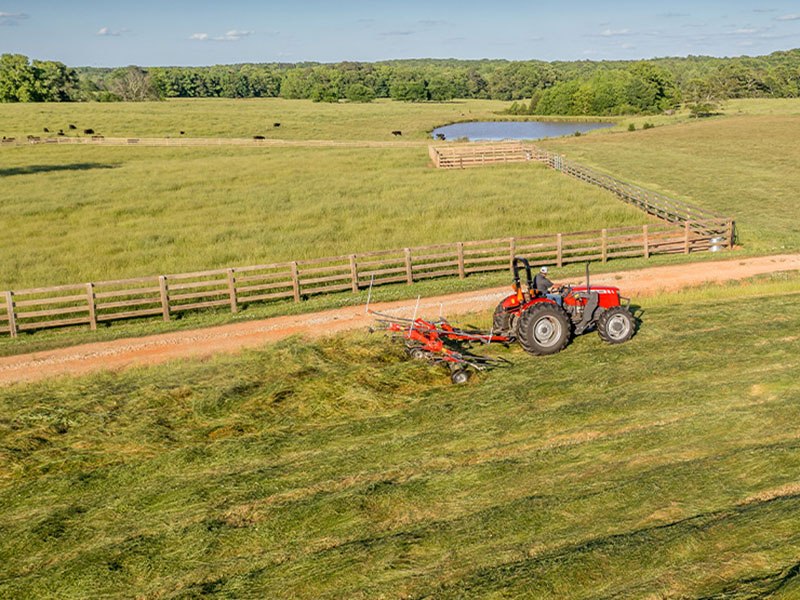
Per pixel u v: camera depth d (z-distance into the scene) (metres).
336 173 47.44
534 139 81.44
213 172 48.62
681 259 22.23
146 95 162.75
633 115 121.69
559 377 11.70
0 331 17.67
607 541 6.67
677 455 8.66
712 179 40.69
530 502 7.64
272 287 19.22
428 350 12.80
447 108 140.75
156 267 23.73
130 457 9.77
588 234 26.64
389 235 27.72
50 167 52.69
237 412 11.09
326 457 9.32
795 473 7.78
